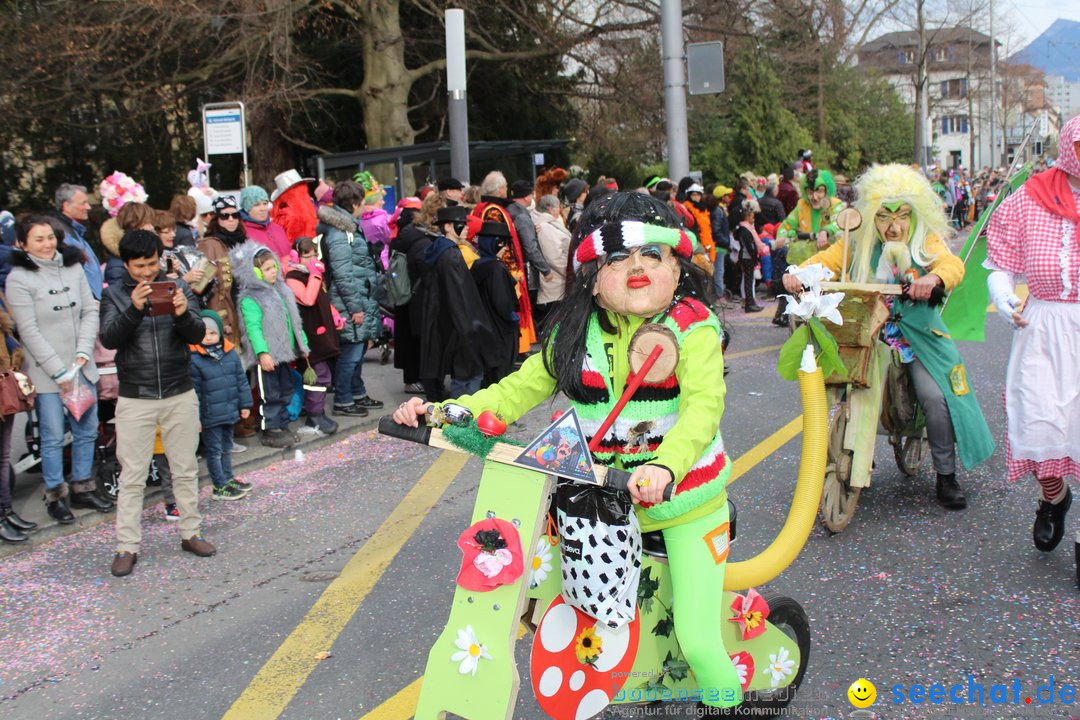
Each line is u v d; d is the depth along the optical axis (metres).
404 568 5.09
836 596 4.52
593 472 2.62
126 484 5.22
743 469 6.52
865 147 47.12
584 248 2.82
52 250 5.79
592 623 2.89
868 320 4.83
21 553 5.57
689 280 2.94
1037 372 4.50
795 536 3.30
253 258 7.01
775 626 3.34
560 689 2.90
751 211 13.81
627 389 2.78
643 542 2.97
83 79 15.91
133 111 16.91
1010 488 5.93
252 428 7.70
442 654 2.77
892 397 5.68
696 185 12.67
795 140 31.34
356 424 8.07
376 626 4.43
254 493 6.48
